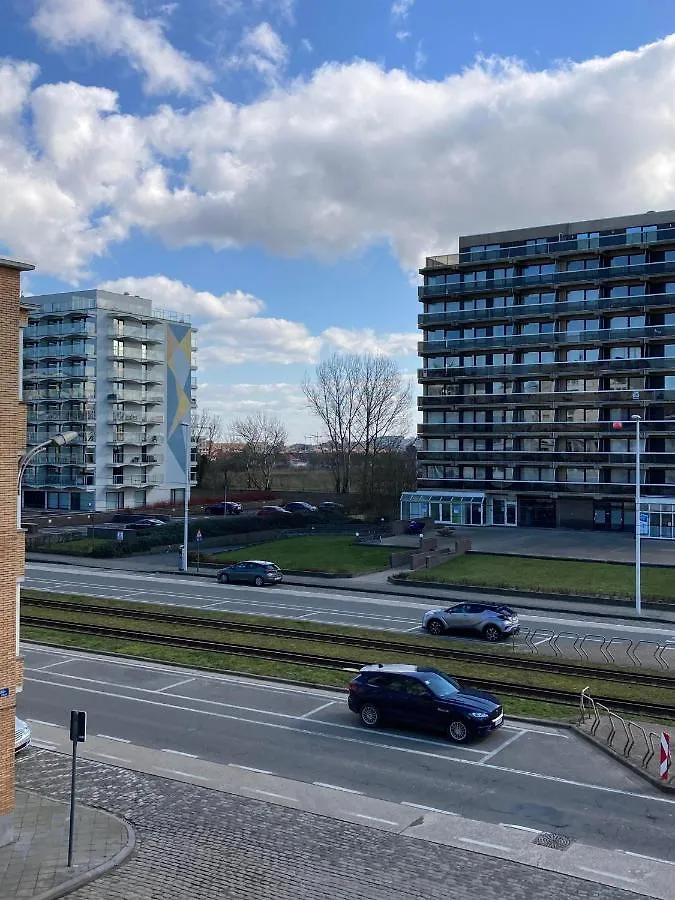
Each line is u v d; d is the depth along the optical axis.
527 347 70.31
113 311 89.38
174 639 29.91
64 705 22.09
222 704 22.20
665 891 12.35
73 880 12.46
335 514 82.69
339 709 21.81
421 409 75.44
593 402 67.75
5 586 14.13
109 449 89.62
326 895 12.16
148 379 93.44
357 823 14.73
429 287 74.81
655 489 65.06
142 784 16.59
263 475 115.75
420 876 12.75
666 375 66.06
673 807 15.46
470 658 27.75
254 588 43.50
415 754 18.36
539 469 70.62
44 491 90.19
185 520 49.69
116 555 55.38
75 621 33.50
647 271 65.81
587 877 12.75
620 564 48.84
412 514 73.75
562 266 70.25
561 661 26.92
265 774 17.14
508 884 12.52
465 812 15.22
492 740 19.34
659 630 33.25
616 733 19.56
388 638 30.89
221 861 13.24
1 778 13.83
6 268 14.13
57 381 88.94
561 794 16.08
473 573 45.97
